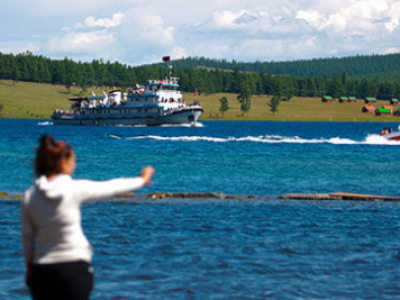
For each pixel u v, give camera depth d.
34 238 12.07
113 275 24.38
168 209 43.75
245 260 27.20
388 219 40.31
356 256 28.41
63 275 11.52
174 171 83.94
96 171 84.25
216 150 135.75
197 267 25.86
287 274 24.80
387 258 27.94
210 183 69.00
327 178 76.62
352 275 24.77
